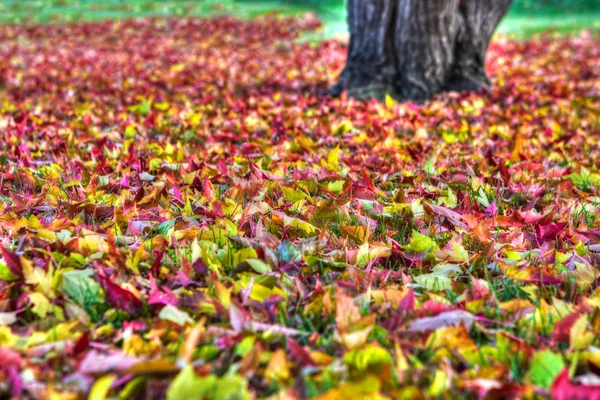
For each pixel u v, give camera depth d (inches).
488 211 82.5
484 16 156.6
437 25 151.3
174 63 225.6
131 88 167.2
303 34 317.7
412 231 76.0
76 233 73.9
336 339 59.3
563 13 423.8
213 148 108.0
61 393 53.6
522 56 244.7
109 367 55.6
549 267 69.7
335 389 52.7
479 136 116.6
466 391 55.4
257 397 55.8
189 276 67.6
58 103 147.5
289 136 114.6
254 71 203.2
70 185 88.0
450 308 62.8
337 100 145.0
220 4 448.5
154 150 104.4
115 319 63.8
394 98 152.8
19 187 89.7
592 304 64.2
